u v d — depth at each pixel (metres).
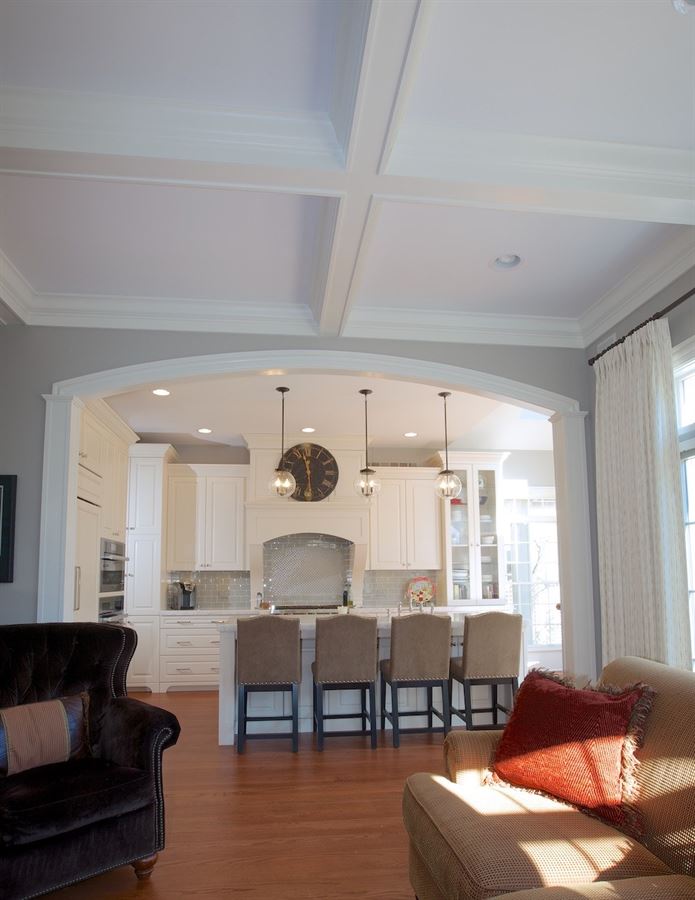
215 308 4.45
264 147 2.72
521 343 4.77
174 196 3.14
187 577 8.55
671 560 3.60
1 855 2.53
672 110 2.71
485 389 4.71
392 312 4.57
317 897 2.84
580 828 2.22
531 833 2.17
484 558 8.55
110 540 6.46
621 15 2.20
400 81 2.25
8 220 3.37
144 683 7.69
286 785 4.23
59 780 2.84
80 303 4.33
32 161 2.69
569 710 2.50
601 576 4.26
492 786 2.62
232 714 5.24
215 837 3.45
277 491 6.43
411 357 4.66
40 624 3.58
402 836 3.45
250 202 3.20
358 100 2.35
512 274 4.05
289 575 8.56
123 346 4.42
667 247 3.70
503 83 2.52
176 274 4.01
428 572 8.84
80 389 4.32
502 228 3.50
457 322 4.67
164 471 8.09
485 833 2.17
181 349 4.46
